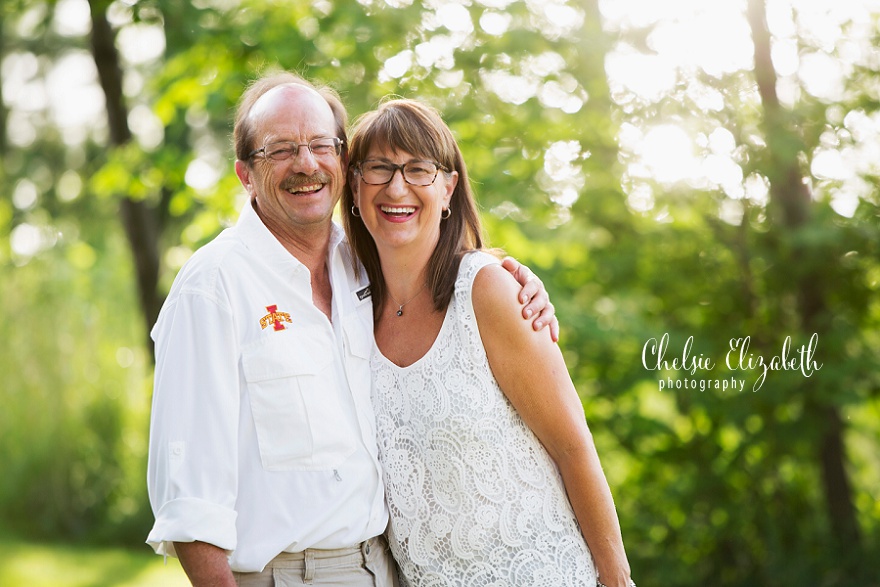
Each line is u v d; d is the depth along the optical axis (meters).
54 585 10.69
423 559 2.84
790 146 7.19
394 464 2.84
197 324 2.64
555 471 2.93
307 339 2.77
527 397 2.82
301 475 2.68
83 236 15.39
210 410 2.59
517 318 2.79
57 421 13.27
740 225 8.17
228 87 6.78
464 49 6.98
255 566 2.62
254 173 2.85
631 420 8.04
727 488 8.25
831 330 7.70
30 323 13.13
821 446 8.23
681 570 8.48
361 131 2.91
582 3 7.32
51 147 16.17
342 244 3.08
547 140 7.42
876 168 7.70
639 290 8.45
